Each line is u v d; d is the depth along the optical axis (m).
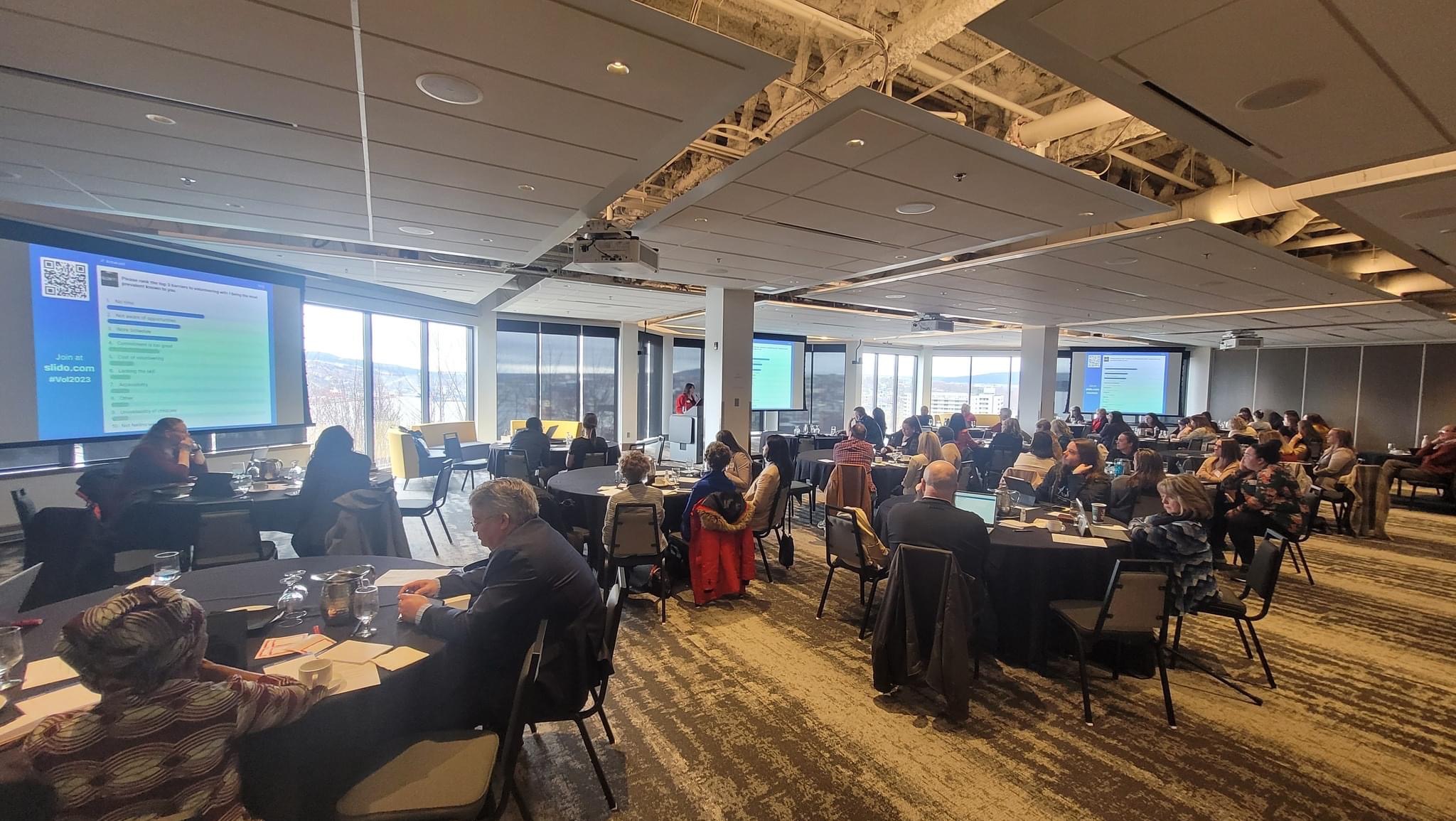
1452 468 7.80
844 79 2.72
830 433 12.23
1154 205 3.90
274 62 2.25
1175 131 2.67
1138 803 2.18
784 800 2.18
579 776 2.30
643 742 2.52
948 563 2.65
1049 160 3.24
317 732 1.50
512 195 3.87
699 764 2.38
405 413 9.23
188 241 5.27
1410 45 1.96
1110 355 14.94
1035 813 2.12
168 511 3.75
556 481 4.90
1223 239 4.64
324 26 2.02
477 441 10.17
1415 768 2.42
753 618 3.86
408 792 1.52
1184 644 3.59
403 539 3.98
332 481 3.82
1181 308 8.50
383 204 4.09
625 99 2.53
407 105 2.60
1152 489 4.25
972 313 10.07
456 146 3.05
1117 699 2.92
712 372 8.00
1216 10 1.84
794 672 3.15
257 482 4.40
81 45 2.12
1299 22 1.88
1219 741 2.59
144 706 1.06
